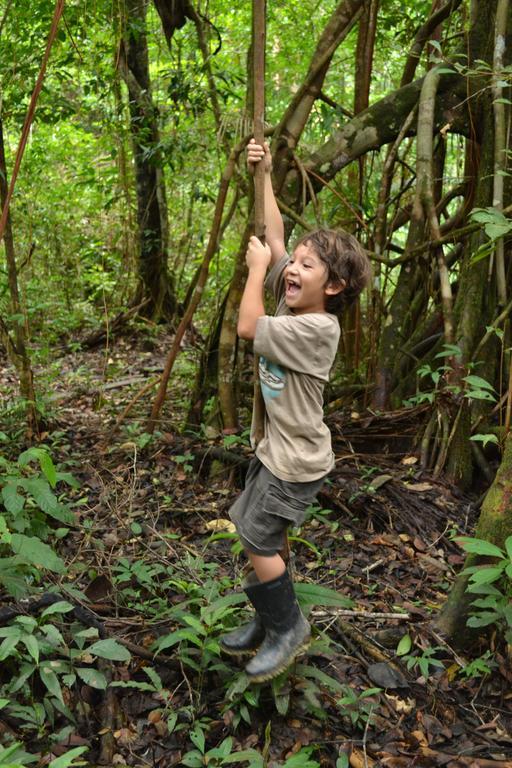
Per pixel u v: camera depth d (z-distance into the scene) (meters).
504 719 2.51
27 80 5.82
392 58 7.71
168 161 6.88
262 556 2.30
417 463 4.35
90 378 6.98
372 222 5.58
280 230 2.57
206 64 6.19
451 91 4.53
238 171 5.01
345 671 2.69
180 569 3.25
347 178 6.57
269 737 2.31
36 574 2.79
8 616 2.54
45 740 2.26
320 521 3.81
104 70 6.77
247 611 2.80
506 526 2.73
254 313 2.24
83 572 3.20
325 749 2.35
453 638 2.80
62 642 2.46
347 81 9.48
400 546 3.61
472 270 4.41
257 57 2.35
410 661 2.66
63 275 9.33
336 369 5.80
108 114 7.48
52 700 2.31
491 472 4.25
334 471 4.12
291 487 2.26
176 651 2.69
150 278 9.16
